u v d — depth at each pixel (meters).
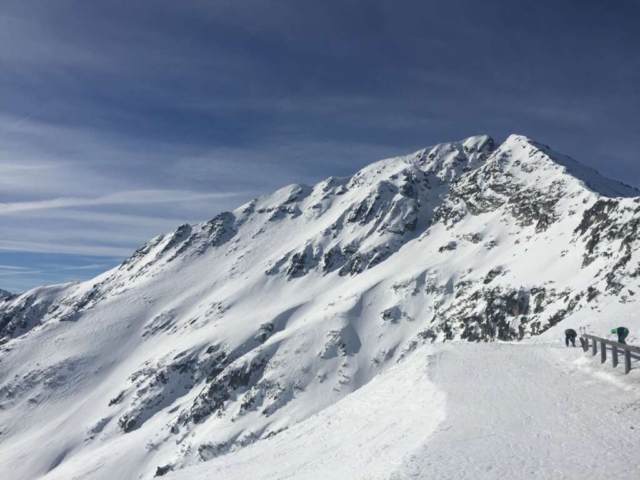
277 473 24.23
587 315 53.59
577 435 17.08
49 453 173.00
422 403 24.78
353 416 30.28
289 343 167.12
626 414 18.56
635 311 42.34
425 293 178.75
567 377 25.20
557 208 148.88
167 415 171.75
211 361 192.75
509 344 37.75
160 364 199.88
